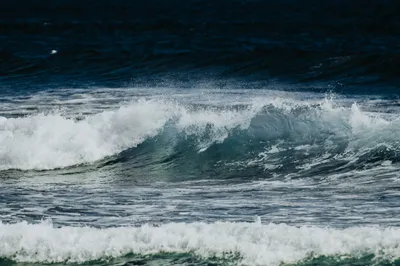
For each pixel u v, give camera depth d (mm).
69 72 87875
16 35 110188
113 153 54438
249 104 64125
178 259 33500
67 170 51969
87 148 53875
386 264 32312
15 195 44469
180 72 87750
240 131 56188
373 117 57312
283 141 55000
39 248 34188
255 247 33469
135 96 70750
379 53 88938
